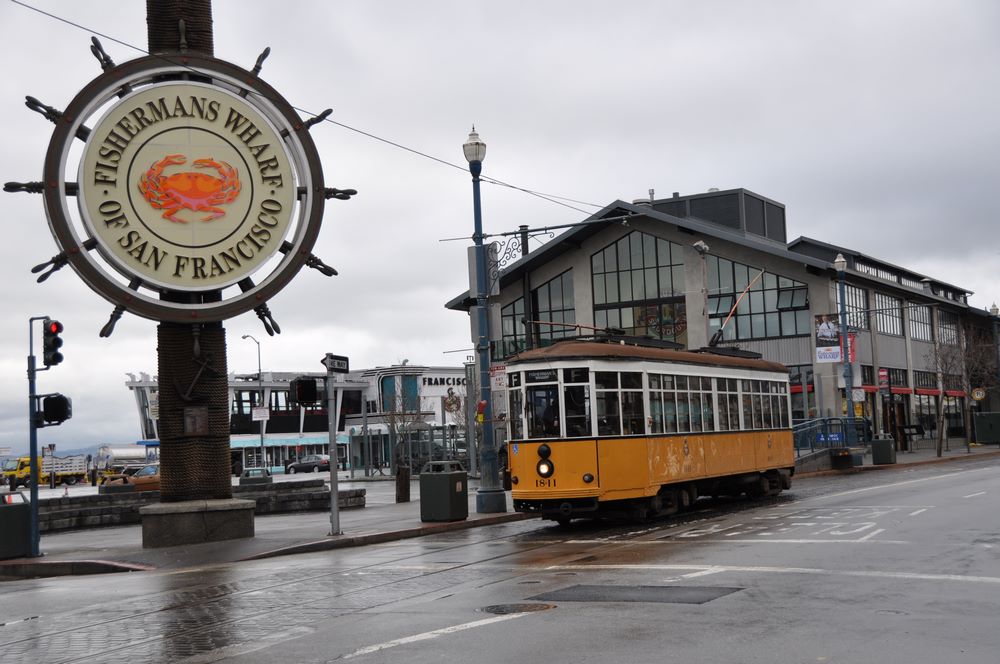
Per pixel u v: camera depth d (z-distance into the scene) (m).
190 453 21.92
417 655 8.64
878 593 10.93
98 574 18.23
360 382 99.94
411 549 18.41
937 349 65.06
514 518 24.42
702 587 11.66
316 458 86.38
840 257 46.41
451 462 23.70
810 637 8.78
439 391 101.44
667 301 57.62
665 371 23.20
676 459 23.16
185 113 22.30
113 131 21.69
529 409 21.30
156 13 22.58
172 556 19.25
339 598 12.36
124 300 21.44
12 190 21.08
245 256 22.56
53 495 49.53
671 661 8.02
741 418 26.77
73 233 21.14
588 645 8.73
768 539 16.56
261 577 15.03
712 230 55.06
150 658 9.25
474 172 26.75
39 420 20.91
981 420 63.75
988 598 10.48
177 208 22.11
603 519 23.78
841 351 46.16
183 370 22.11
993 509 20.14
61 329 21.16
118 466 84.94
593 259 59.62
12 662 9.44
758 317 55.38
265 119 22.95
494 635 9.36
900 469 42.28
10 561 19.69
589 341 22.11
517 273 60.91
